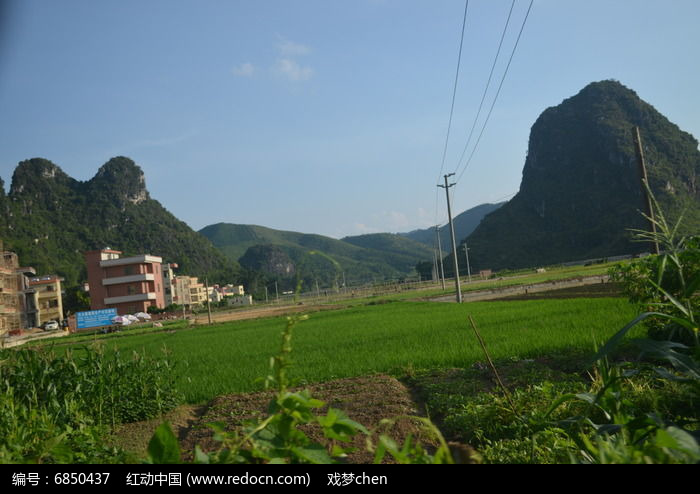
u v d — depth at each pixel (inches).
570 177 6988.2
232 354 753.0
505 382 372.8
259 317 2081.7
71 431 226.8
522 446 196.5
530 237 6722.4
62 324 2829.7
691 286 130.3
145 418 381.7
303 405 92.7
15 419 221.6
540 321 714.2
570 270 3590.1
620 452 93.3
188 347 938.1
